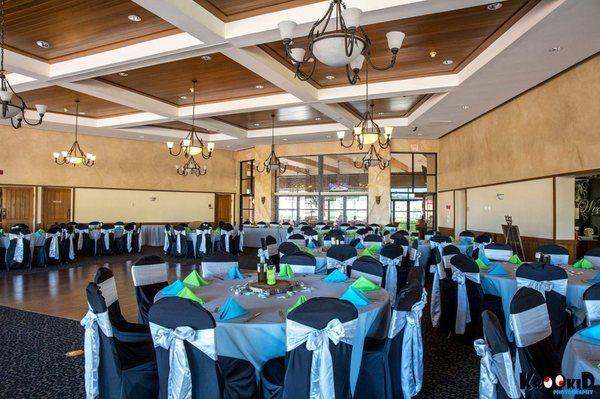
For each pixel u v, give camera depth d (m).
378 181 13.50
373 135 6.73
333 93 8.30
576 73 6.60
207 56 6.62
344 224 12.04
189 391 1.98
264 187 14.68
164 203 14.53
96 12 5.18
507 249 5.79
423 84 7.65
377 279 3.89
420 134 12.66
